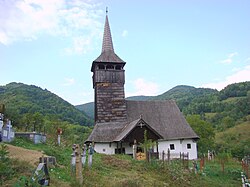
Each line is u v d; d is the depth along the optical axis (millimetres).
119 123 39531
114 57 42156
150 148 29797
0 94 92875
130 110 41594
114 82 41031
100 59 41125
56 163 16719
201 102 127750
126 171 20297
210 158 40219
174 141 39500
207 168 30094
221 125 92625
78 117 88875
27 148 20219
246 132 79812
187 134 40250
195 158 39844
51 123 38688
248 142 62688
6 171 11453
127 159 26156
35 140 24625
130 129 33438
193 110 114500
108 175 17359
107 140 36344
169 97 168125
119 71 41500
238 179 26453
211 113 109000
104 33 44281
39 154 17172
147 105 43031
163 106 43688
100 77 40688
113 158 25016
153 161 24469
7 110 36469
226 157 35438
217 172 28641
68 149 25359
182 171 24172
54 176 13672
